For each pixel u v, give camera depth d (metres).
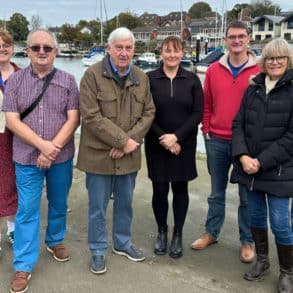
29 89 3.01
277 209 2.97
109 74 3.04
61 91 3.06
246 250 3.52
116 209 3.45
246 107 3.09
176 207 3.58
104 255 3.34
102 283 3.15
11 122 3.00
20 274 3.08
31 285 3.11
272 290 3.10
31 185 3.10
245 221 3.50
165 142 3.29
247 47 3.37
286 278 3.06
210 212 3.71
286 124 2.91
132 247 3.53
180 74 3.37
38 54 2.94
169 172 3.43
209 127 3.61
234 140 3.11
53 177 3.25
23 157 3.05
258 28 64.31
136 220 4.27
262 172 2.95
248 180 3.04
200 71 25.69
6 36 3.35
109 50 3.06
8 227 3.67
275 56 2.85
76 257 3.52
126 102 3.12
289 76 2.85
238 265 3.44
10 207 3.51
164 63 3.35
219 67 3.46
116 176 3.29
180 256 3.55
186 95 3.35
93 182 3.22
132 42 3.02
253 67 3.33
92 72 3.06
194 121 3.37
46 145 2.98
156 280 3.20
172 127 3.38
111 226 4.14
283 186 2.92
